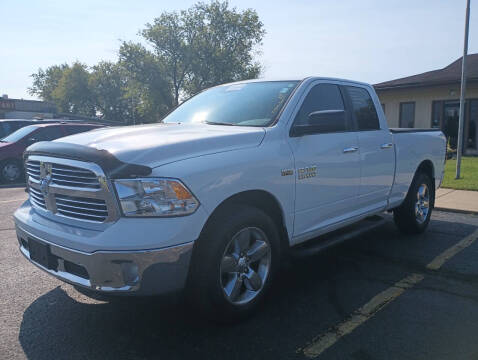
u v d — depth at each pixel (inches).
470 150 726.5
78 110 2979.8
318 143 161.3
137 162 113.7
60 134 517.0
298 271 183.6
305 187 154.9
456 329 131.4
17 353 120.0
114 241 110.0
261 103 164.2
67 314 144.0
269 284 144.6
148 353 119.6
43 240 126.3
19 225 140.1
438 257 200.5
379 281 171.2
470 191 361.4
